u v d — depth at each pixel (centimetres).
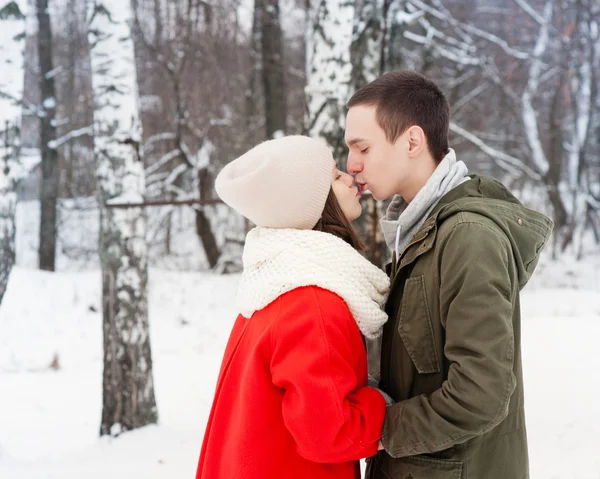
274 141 137
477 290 108
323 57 320
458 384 108
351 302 123
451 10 1414
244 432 127
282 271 125
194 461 329
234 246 1207
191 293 942
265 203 130
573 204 1345
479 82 1430
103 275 383
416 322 123
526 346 563
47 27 1196
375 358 338
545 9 1406
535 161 1390
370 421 118
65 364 627
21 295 863
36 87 1292
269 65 1124
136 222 380
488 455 123
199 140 1268
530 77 1402
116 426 377
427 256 124
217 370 553
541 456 309
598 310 838
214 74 1276
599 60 1427
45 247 1191
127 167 377
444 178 131
